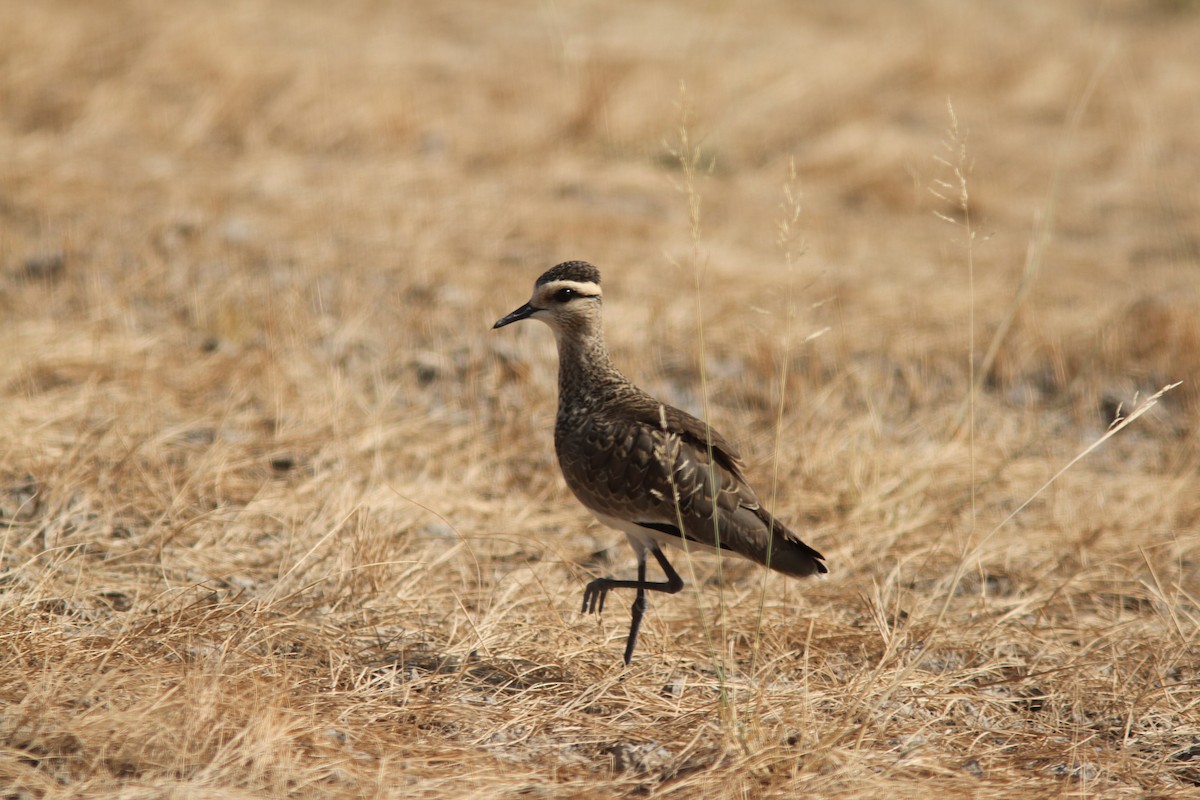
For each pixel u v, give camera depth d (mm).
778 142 30938
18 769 9109
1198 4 47125
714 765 10094
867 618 13445
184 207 23734
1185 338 21125
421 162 27672
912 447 17984
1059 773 10617
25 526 13672
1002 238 26562
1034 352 21109
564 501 16297
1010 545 15320
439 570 13914
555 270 13000
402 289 21500
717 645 12750
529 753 10523
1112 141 33375
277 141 27938
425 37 35594
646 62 33062
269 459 16109
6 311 19297
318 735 10055
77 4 31859
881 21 41781
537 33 36500
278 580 12820
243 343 19188
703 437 11984
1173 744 11297
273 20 34531
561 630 12656
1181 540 15523
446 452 17000
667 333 20688
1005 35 41500
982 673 12312
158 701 9867
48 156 25344
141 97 28500
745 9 40719
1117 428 12492
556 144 29391
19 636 10930
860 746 10609
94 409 16594
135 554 13359
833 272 23641
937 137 32125
